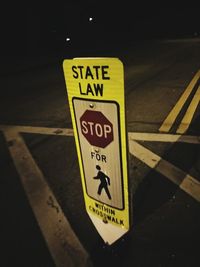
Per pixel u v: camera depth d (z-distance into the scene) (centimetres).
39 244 289
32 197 369
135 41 3000
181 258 254
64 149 505
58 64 1559
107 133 186
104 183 212
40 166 450
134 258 258
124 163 189
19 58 1811
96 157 205
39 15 2084
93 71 170
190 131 518
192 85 845
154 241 274
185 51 1744
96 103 180
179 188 350
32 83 1134
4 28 1938
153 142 484
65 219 320
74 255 271
